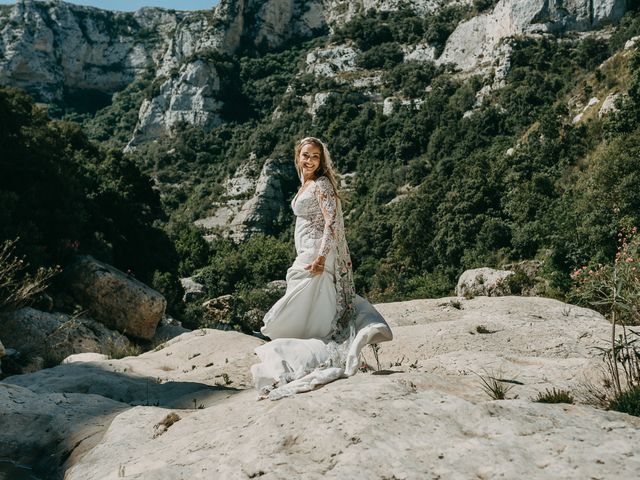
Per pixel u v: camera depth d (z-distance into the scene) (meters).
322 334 5.27
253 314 34.28
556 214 37.38
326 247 5.20
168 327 23.81
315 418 4.11
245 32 147.88
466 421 3.91
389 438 3.77
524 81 90.19
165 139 125.56
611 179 34.09
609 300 6.19
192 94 127.81
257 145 112.56
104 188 35.91
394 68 117.00
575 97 76.00
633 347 5.64
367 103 111.50
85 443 5.89
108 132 143.00
